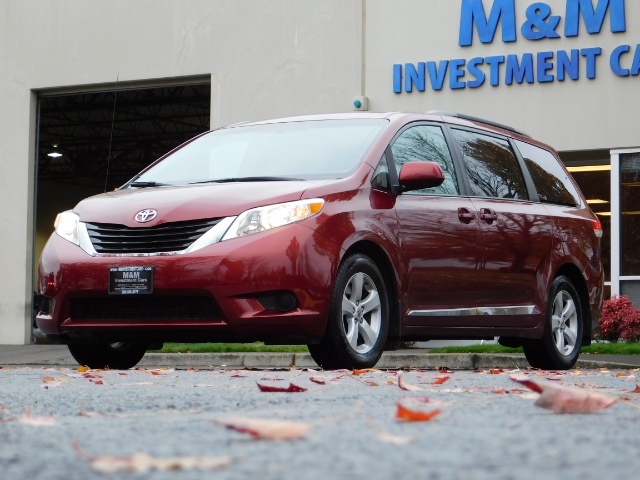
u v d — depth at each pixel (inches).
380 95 651.5
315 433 103.7
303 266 273.4
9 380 235.9
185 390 192.2
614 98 597.3
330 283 277.9
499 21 621.9
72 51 738.2
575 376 261.4
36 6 747.4
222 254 274.5
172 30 711.7
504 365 444.5
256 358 487.8
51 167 1712.6
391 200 303.1
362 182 296.0
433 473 76.9
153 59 716.7
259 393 181.9
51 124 1450.5
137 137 1531.7
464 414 130.0
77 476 77.5
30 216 747.4
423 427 112.3
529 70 613.0
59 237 304.8
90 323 294.7
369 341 292.4
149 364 501.7
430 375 251.8
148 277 280.7
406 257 303.3
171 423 122.4
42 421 124.8
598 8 599.2
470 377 244.2
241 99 690.8
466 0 628.4
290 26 679.1
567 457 86.9
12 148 748.0
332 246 278.8
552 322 364.8
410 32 644.7
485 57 624.1
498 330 336.5
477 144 352.8
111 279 286.5
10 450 97.5
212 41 700.7
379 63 652.7
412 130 325.7
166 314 284.7
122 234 289.1
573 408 124.3
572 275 383.2
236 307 273.3
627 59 595.5
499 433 105.7
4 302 740.0
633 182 596.7
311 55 673.0
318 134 323.0
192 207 282.8
